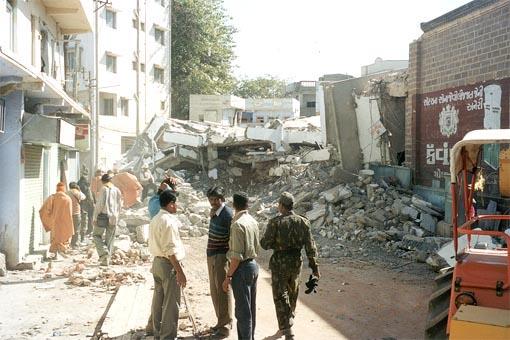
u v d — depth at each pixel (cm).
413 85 1711
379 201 1523
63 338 630
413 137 1711
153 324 620
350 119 1991
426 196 1548
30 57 1251
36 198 1187
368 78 2002
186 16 4556
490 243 754
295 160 2244
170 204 606
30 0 1242
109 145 3419
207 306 788
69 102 1273
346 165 1970
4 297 809
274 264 613
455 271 455
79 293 838
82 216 1362
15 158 1005
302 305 802
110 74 3466
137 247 1267
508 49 1238
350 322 715
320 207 1603
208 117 4344
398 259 1173
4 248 1002
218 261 639
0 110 961
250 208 1797
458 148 476
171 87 4469
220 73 4919
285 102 5103
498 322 397
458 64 1464
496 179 878
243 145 2597
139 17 3797
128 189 1822
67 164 1709
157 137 2711
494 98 1298
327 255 1213
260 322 714
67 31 1700
